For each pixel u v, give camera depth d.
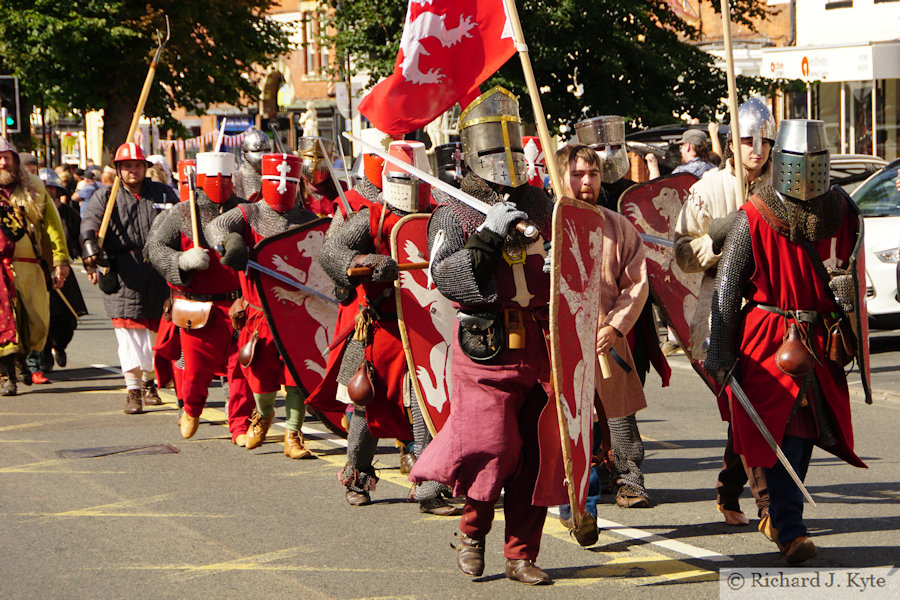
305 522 9.84
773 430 7.95
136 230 15.31
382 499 10.70
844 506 10.09
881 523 9.49
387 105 10.38
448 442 7.84
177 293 13.25
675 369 19.03
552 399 7.42
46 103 45.91
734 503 9.54
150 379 15.98
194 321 12.93
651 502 10.41
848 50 36.72
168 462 12.30
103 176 22.06
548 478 7.57
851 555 8.59
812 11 42.12
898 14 39.28
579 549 8.96
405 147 9.80
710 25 49.03
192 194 13.05
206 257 12.59
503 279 7.66
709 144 17.58
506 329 7.66
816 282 7.98
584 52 37.03
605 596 7.77
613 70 35.81
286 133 55.66
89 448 13.03
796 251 7.96
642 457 10.27
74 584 8.16
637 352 10.40
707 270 8.70
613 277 9.16
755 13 40.12
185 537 9.37
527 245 7.61
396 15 37.53
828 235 7.99
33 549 9.03
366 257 9.32
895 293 19.23
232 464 12.21
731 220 8.13
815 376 8.04
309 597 7.85
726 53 8.96
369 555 8.84
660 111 37.19
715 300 8.05
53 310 18.23
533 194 8.04
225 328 13.16
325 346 12.23
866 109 38.91
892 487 10.78
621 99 37.19
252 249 12.44
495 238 7.43
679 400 16.11
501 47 10.07
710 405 15.67
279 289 12.12
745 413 8.08
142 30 46.44
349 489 10.51
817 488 10.79
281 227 12.40
